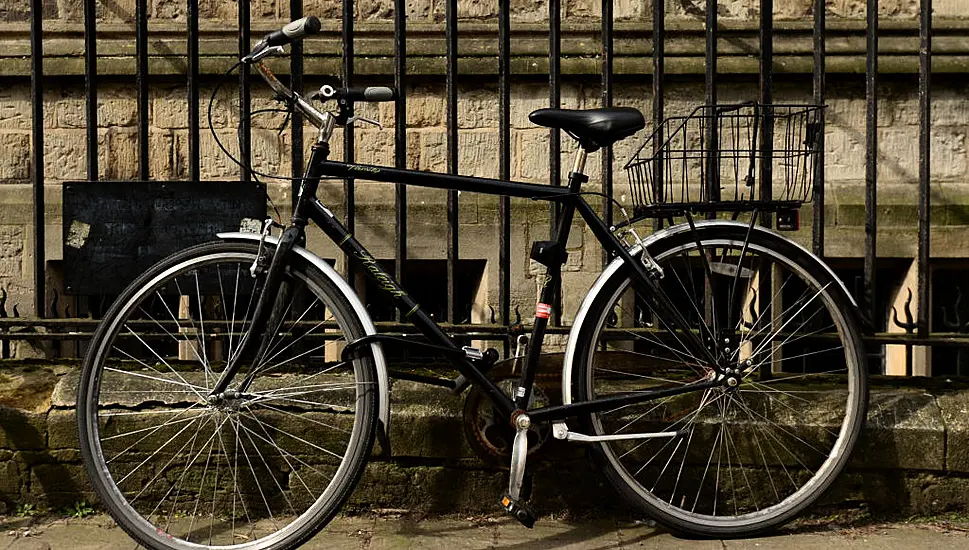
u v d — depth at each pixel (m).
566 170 5.21
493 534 3.04
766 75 3.30
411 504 3.19
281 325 2.94
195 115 3.42
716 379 3.03
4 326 3.48
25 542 2.93
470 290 5.45
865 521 3.15
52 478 3.16
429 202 5.13
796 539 3.02
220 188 3.41
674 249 3.05
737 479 3.16
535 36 5.26
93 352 2.89
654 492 3.17
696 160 5.18
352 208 3.33
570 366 2.99
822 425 3.15
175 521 3.14
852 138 5.18
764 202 2.95
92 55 3.42
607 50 3.35
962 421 3.14
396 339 2.86
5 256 5.16
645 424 3.15
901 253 5.07
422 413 3.16
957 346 3.35
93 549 2.89
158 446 3.15
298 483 3.17
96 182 3.42
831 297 3.09
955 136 5.18
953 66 5.08
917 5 5.20
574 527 3.11
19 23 5.23
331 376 3.30
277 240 2.89
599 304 3.01
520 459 2.87
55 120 5.23
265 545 2.83
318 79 5.20
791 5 5.20
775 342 3.27
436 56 5.20
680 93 5.17
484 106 5.23
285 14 5.24
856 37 5.21
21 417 3.14
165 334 3.35
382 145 5.24
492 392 2.91
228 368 2.89
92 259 3.43
